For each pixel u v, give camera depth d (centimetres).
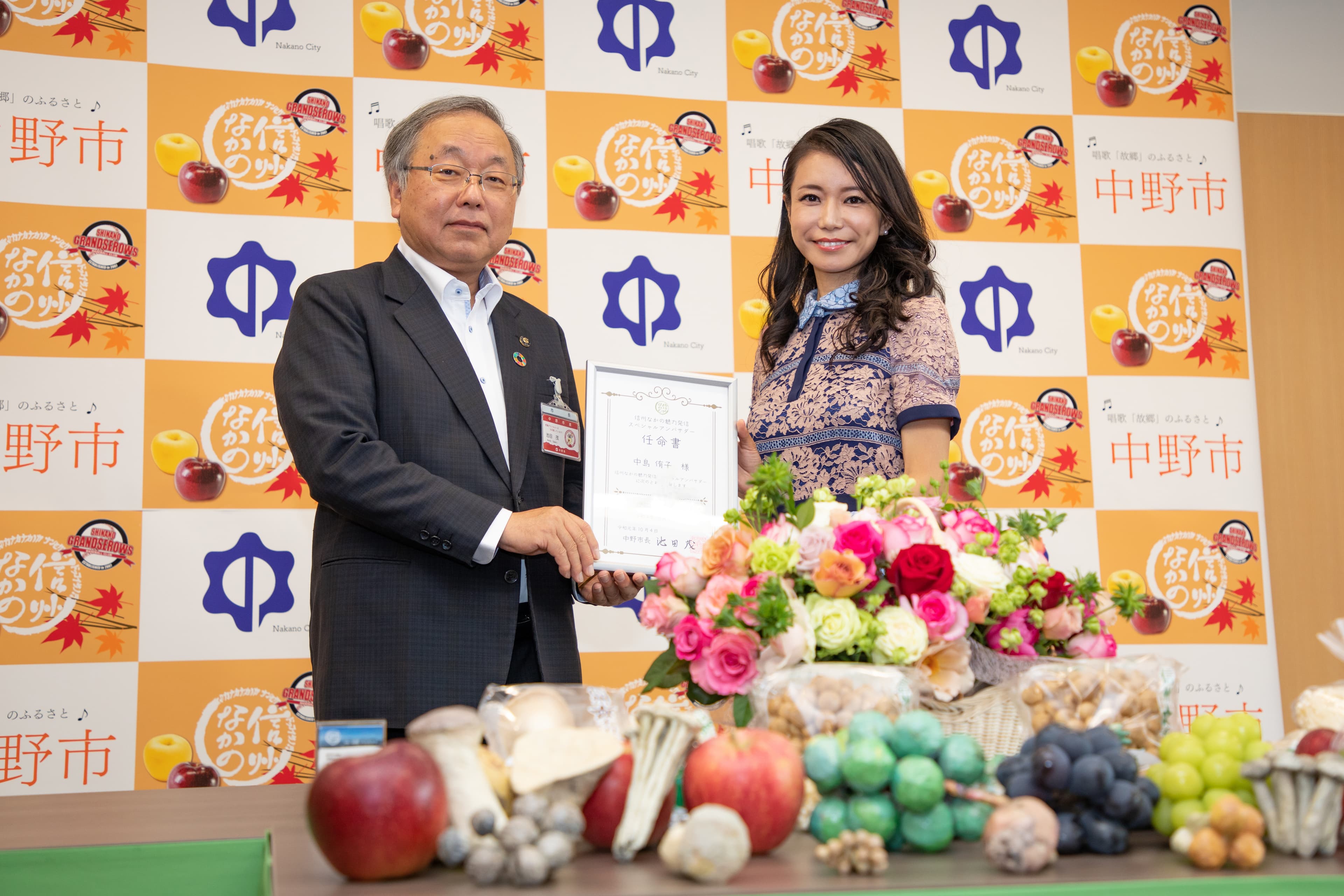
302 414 191
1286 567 382
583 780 89
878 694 105
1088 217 383
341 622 192
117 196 329
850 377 204
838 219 206
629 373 187
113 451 321
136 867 96
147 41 334
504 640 193
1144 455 374
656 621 126
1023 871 82
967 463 366
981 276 375
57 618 314
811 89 372
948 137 379
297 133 341
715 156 364
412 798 81
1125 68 390
